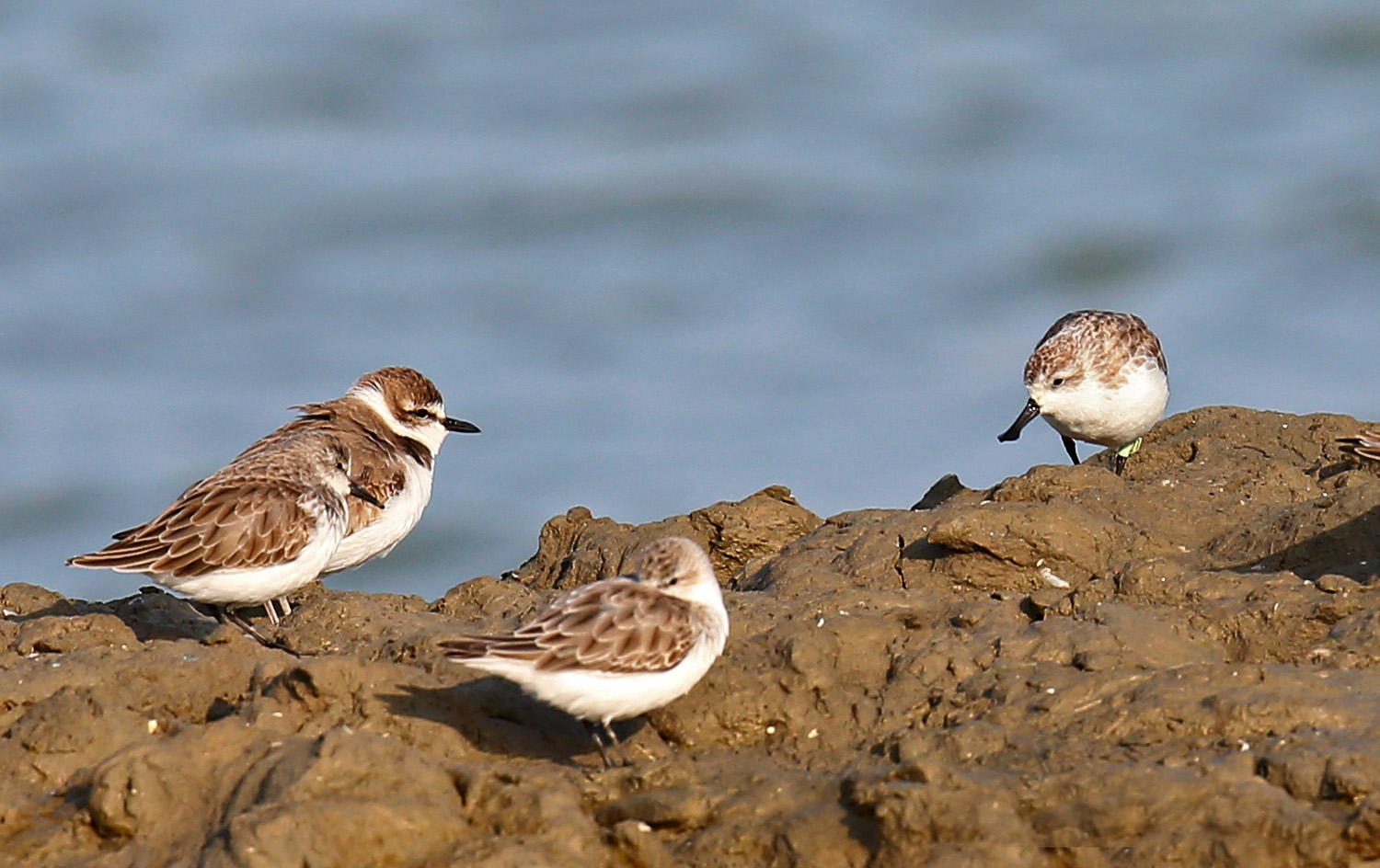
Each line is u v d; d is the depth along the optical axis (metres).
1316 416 21.59
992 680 13.81
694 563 13.25
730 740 13.79
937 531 17.47
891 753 13.02
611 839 11.84
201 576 16.31
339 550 19.28
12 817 12.83
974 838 11.44
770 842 11.86
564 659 12.39
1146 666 13.82
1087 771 12.00
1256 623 14.74
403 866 11.65
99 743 13.54
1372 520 16.80
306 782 12.08
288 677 13.82
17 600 17.83
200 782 12.66
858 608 15.98
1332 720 12.53
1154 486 19.14
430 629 15.98
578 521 21.36
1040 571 17.34
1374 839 11.06
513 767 13.16
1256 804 11.46
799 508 20.44
